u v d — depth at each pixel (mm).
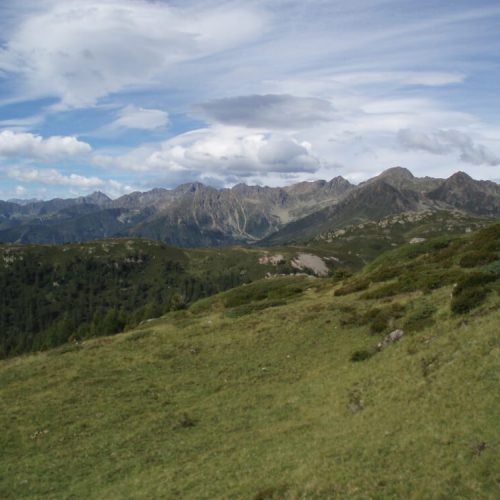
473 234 76438
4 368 48375
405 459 19469
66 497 24281
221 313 67688
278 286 102812
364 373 33812
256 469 23344
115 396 38375
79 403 37156
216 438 29938
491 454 17469
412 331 37562
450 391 24188
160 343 52531
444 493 16219
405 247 87438
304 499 18406
